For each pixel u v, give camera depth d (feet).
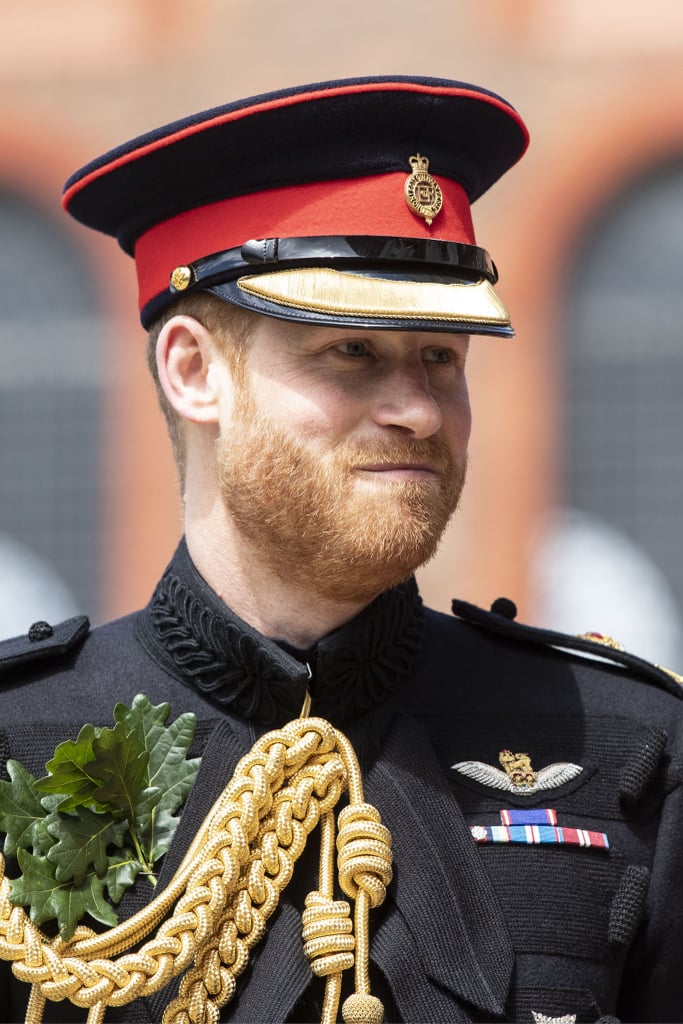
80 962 18.61
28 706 20.81
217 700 20.70
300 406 19.48
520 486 80.33
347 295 19.47
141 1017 18.99
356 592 19.89
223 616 20.49
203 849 19.27
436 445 19.70
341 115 20.01
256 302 19.79
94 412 84.89
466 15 82.64
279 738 19.74
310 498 19.38
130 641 21.85
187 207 20.90
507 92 82.38
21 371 85.30
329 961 18.79
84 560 84.12
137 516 83.82
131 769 19.67
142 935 18.92
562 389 81.25
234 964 19.13
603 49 82.12
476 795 20.53
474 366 81.25
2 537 84.53
